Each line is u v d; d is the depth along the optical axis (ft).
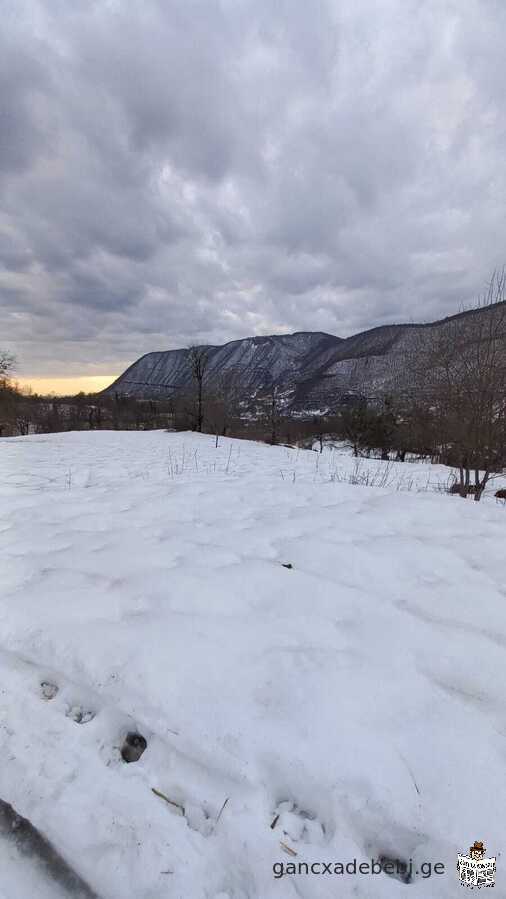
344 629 7.84
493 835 4.55
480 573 10.05
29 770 5.47
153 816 4.96
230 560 10.66
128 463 35.37
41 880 4.49
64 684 6.70
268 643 7.39
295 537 12.32
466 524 13.48
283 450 54.65
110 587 9.18
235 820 4.88
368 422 84.74
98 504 15.87
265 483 20.27
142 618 8.05
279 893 4.28
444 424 25.84
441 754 5.38
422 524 13.48
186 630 7.67
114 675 6.70
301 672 6.68
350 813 4.87
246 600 8.71
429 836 4.60
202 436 79.71
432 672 6.77
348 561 10.61
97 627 7.77
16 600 8.63
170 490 18.21
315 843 4.71
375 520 13.80
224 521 13.87
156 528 13.07
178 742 5.71
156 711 6.10
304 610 8.41
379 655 7.12
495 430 21.67
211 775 5.35
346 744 5.52
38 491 19.92
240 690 6.36
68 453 43.60
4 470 29.40
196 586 9.12
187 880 4.39
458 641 7.49
